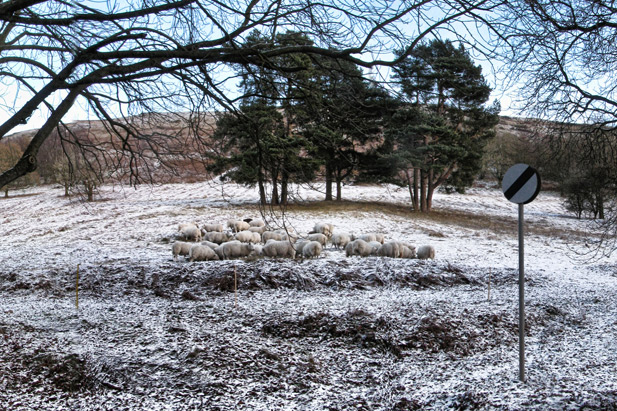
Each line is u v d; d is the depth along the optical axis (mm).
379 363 8266
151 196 50375
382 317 10023
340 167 40156
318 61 6434
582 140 12375
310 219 32500
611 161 12609
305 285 13922
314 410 6320
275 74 6773
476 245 24844
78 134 8305
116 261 17016
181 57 5840
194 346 8141
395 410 6344
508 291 14141
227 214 35031
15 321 9328
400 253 18547
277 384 7098
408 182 39375
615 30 9492
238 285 13648
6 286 13680
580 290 14656
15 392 6246
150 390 6594
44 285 13656
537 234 32219
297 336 9422
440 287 14594
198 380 6926
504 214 47375
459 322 9992
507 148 47000
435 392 6820
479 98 27062
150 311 10789
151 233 26016
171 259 17484
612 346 8898
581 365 7812
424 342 9047
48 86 5789
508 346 9234
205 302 11977
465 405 6230
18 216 38031
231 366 7500
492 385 6938
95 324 9500
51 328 9148
